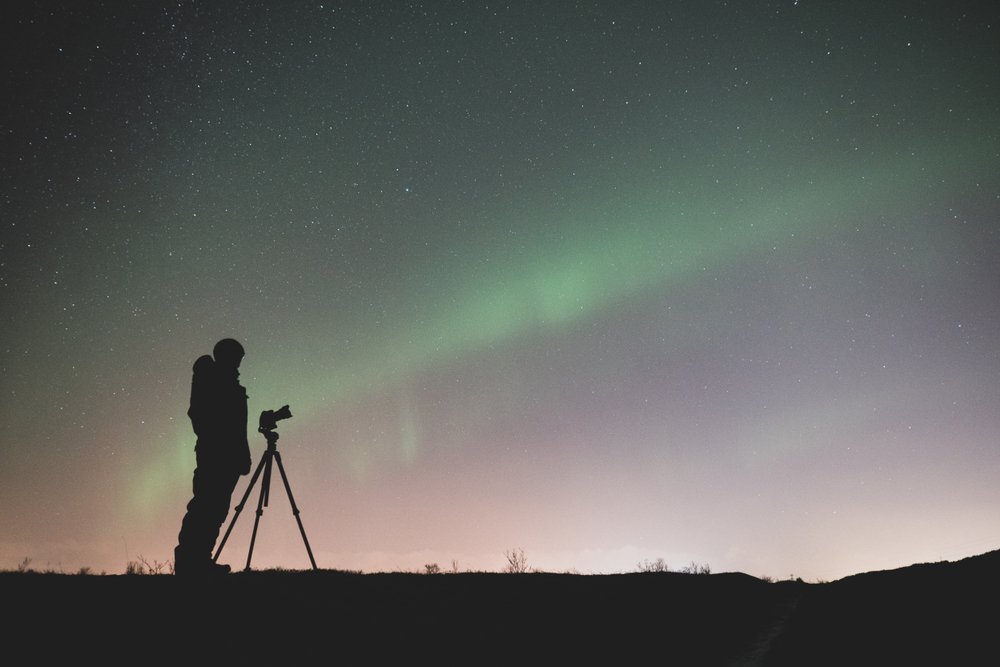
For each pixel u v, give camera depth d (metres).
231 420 8.57
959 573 14.09
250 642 6.63
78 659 5.57
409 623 8.43
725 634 10.34
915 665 7.45
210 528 8.28
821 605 13.30
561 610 10.73
